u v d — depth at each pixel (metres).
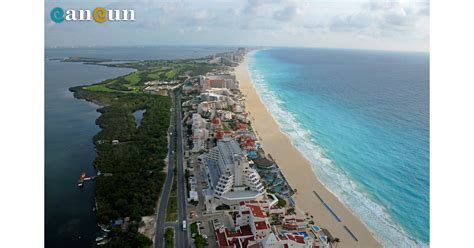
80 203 183.50
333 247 147.12
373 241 152.00
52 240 151.00
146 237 147.00
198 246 140.88
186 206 176.75
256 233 145.25
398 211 176.75
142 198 176.88
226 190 177.38
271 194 185.38
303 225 158.75
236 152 199.88
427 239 154.12
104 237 151.12
